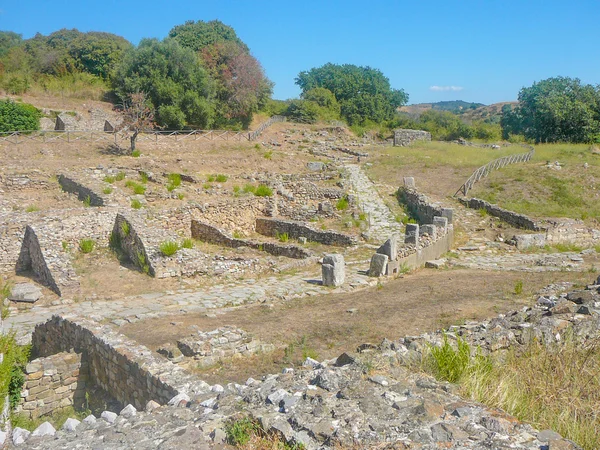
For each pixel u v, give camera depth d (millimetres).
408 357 6402
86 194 22500
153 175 25969
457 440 4215
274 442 4430
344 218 25188
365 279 15609
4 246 17859
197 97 44000
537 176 30156
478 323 8781
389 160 37562
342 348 9258
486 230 23203
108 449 4617
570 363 6223
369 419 4605
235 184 27250
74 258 18359
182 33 59656
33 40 71938
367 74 72562
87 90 48188
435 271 16703
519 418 5023
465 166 34688
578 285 11969
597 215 25266
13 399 8734
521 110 65125
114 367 8734
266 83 56719
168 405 5828
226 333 9719
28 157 27406
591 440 4707
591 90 55969
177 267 17031
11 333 12117
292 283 15930
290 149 41156
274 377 6113
